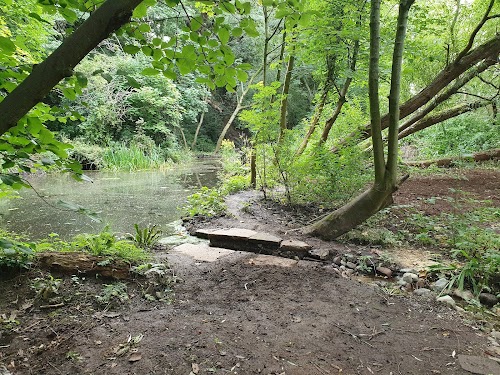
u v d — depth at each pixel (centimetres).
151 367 183
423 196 603
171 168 1352
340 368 188
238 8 165
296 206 562
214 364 187
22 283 267
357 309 256
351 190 510
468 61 545
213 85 182
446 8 663
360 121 673
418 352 205
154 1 153
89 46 104
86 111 1345
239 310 249
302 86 1828
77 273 285
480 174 795
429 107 662
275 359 193
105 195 750
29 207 614
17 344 202
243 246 396
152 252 377
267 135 562
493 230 405
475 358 200
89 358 190
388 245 393
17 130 147
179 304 258
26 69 151
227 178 932
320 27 548
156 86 1557
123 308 249
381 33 559
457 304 273
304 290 285
